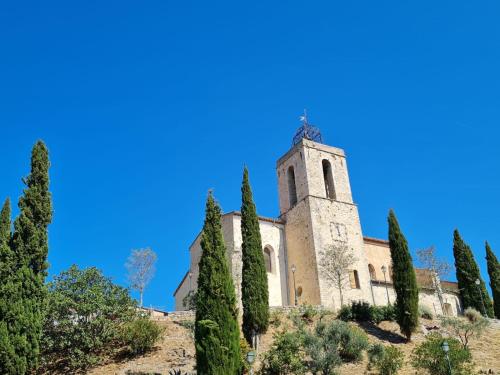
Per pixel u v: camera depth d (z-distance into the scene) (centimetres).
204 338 2484
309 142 5609
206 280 2661
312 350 2823
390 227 4125
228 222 4828
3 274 2605
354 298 4759
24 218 2775
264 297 3553
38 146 3022
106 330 3130
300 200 5294
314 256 4834
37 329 2591
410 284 3778
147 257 5484
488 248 5678
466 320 4144
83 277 3253
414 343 3531
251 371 2500
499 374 2866
